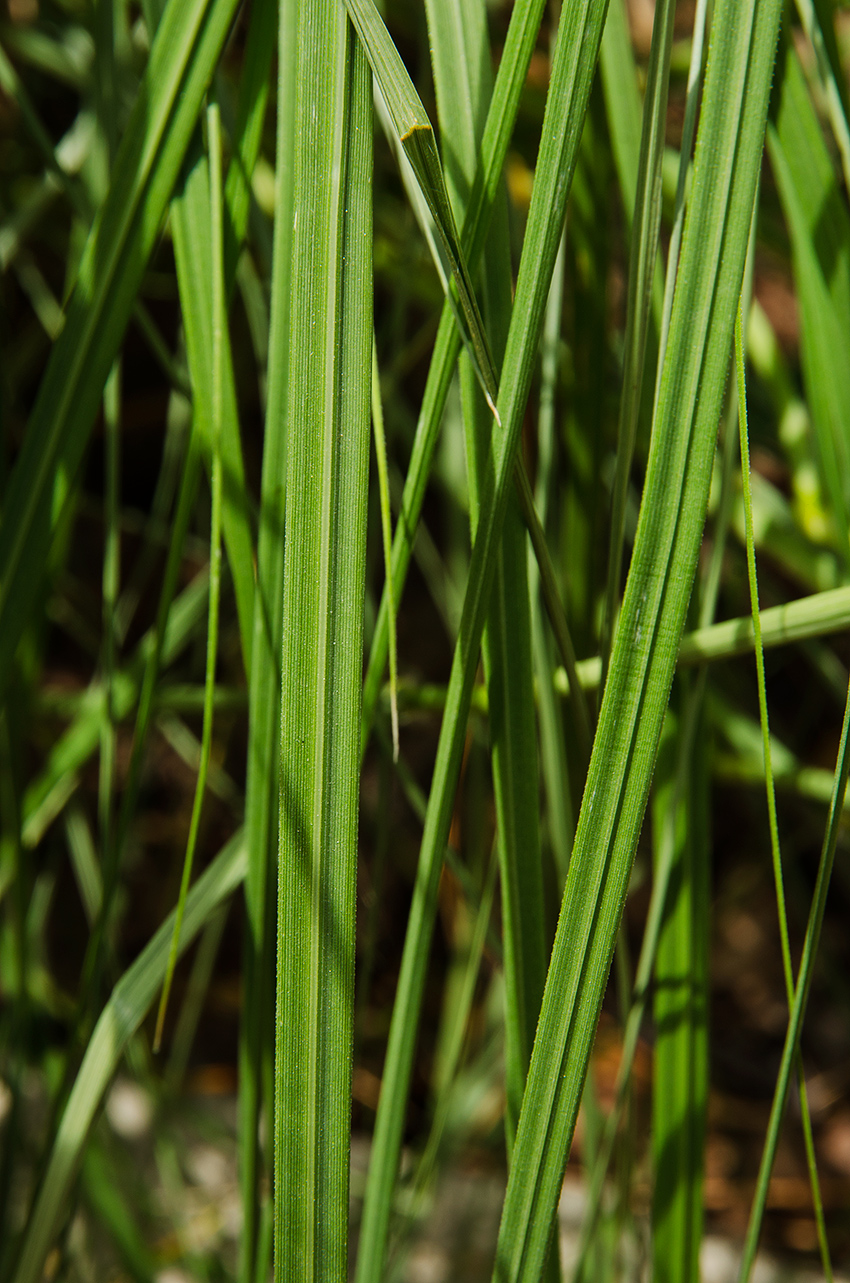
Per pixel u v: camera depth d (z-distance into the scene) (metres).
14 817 0.61
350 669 0.45
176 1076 0.85
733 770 0.71
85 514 1.09
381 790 0.55
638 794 0.45
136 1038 0.78
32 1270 0.51
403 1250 0.74
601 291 0.54
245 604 0.49
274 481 0.48
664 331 0.47
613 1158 0.88
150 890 1.05
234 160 0.48
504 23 0.72
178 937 0.48
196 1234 0.85
